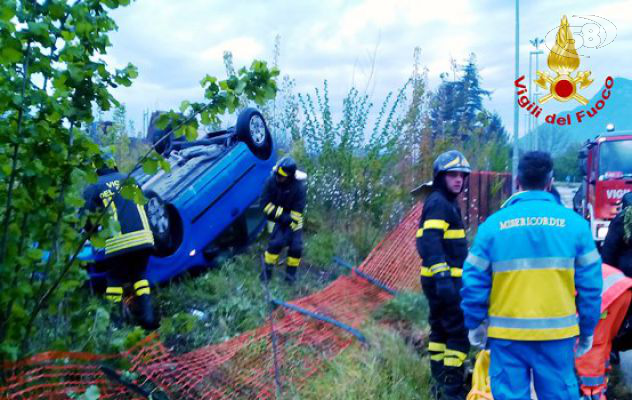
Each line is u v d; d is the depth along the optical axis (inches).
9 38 95.7
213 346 162.4
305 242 285.9
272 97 120.2
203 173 219.9
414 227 295.9
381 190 323.3
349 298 221.3
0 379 108.5
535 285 112.0
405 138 363.9
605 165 369.1
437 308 156.3
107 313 135.9
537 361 112.9
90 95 111.8
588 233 114.2
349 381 149.6
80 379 121.6
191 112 116.0
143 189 212.2
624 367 181.3
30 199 108.3
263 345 164.1
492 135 528.1
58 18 105.1
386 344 177.9
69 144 111.9
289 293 221.6
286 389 145.8
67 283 118.7
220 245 240.2
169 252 203.2
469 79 454.0
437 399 153.5
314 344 173.3
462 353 153.4
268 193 230.1
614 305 138.3
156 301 193.3
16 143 102.7
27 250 109.7
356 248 293.7
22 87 102.4
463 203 392.2
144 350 140.9
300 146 336.2
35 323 125.8
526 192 117.8
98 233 117.3
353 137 329.4
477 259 117.6
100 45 111.5
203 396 137.4
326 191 318.0
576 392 113.7
